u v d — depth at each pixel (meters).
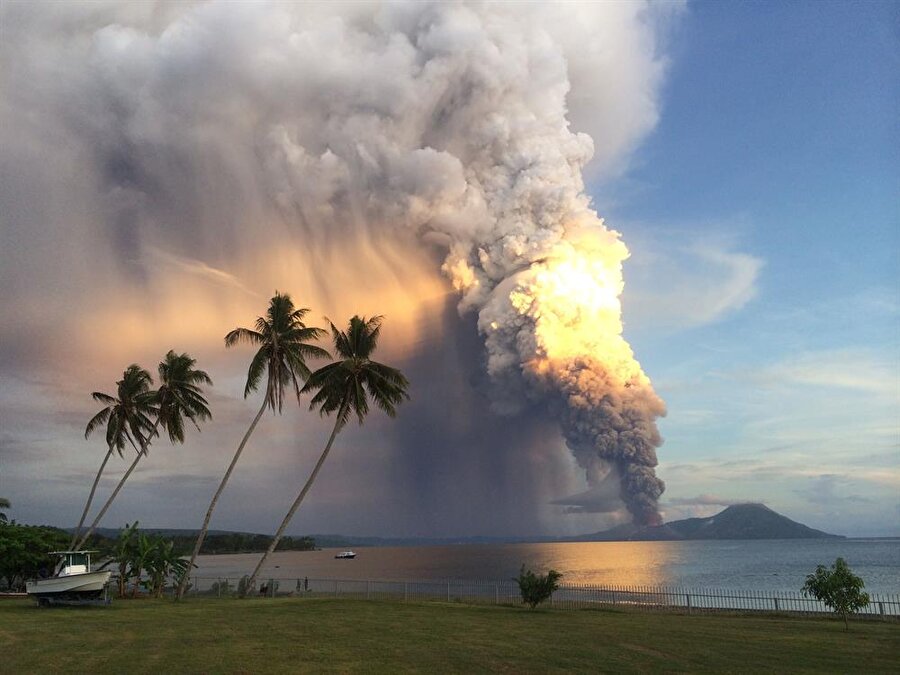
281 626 26.28
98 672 17.28
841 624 30.77
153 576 46.28
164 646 21.28
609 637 24.12
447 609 34.06
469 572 126.50
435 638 23.20
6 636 23.58
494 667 18.30
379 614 31.02
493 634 24.45
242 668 17.78
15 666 18.08
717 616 34.44
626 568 126.50
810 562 143.25
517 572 122.94
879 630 28.16
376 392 47.91
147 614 31.12
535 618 30.58
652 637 24.39
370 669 17.80
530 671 17.89
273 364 48.81
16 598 44.38
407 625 26.77
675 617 33.03
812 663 19.77
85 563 38.88
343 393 48.00
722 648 22.16
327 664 18.39
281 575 118.50
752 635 25.59
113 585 50.34
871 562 144.62
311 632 24.53
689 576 102.75
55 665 18.17
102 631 24.88
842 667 19.22
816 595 31.58
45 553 52.75
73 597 36.44
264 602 38.56
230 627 25.95
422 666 18.28
